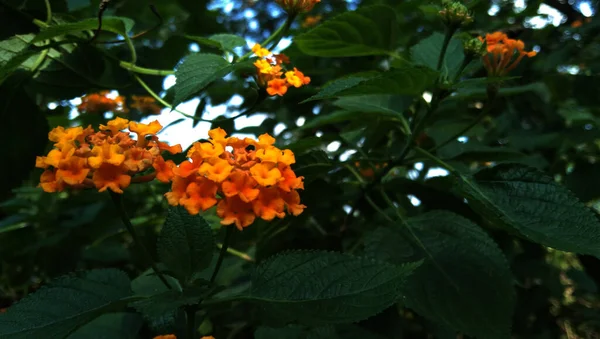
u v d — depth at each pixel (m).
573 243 0.18
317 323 0.16
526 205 0.20
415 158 0.25
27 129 0.26
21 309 0.16
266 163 0.17
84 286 0.17
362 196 0.27
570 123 0.37
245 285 0.24
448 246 0.22
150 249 0.32
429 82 0.21
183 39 0.31
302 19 0.44
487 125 0.44
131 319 0.21
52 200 0.38
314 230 0.29
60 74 0.27
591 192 0.32
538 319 0.36
